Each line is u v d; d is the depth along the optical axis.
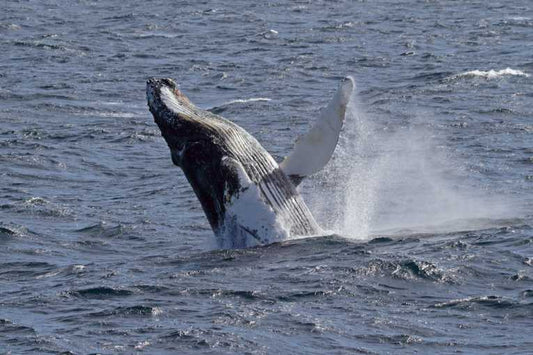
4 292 67.06
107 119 153.50
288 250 70.94
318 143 72.50
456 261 67.31
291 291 63.16
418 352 53.91
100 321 59.69
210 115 72.81
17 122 151.38
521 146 122.44
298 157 73.12
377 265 66.50
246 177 71.69
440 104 156.00
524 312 58.75
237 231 72.69
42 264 74.81
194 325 58.25
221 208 72.38
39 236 83.88
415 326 57.28
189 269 68.75
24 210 94.69
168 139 72.12
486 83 173.25
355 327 57.34
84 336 57.41
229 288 64.19
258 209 72.12
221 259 70.25
